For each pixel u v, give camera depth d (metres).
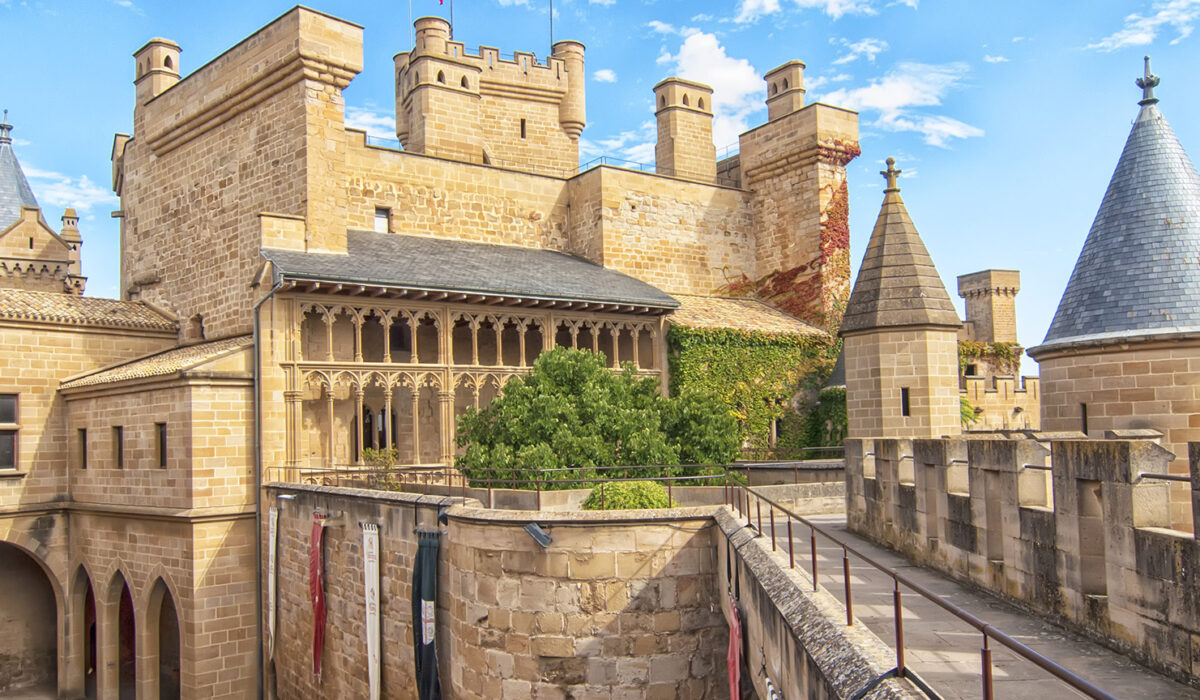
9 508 30.95
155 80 38.06
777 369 38.88
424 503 19.30
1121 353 16.30
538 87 48.47
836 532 17.06
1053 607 9.72
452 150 41.69
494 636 17.39
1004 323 67.88
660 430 26.31
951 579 12.35
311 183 30.69
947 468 12.69
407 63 47.22
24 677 34.34
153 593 28.58
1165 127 17.75
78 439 32.09
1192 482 7.54
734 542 14.09
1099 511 9.17
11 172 48.53
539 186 40.81
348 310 29.41
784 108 45.38
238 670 27.05
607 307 34.53
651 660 17.02
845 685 6.64
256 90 32.31
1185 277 16.08
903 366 25.83
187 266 35.41
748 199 45.62
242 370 27.73
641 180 41.41
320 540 23.42
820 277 42.12
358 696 21.62
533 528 17.02
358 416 29.28
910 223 27.03
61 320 32.25
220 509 26.91
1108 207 17.75
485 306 32.03
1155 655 7.96
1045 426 17.98
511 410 24.92
